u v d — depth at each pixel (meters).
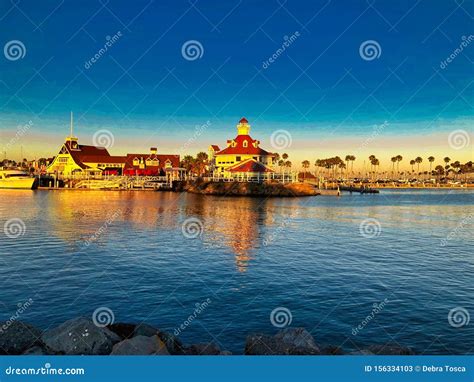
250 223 56.62
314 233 47.03
